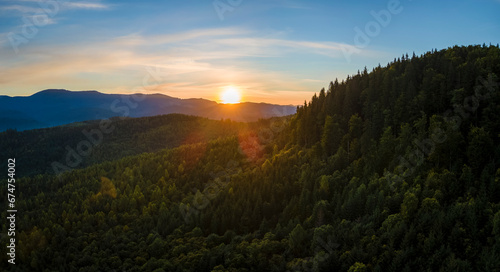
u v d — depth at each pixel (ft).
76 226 606.14
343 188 451.12
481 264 282.56
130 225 599.57
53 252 537.65
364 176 450.71
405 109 527.40
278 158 604.49
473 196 355.36
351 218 390.83
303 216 435.94
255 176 585.22
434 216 334.85
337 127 576.20
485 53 590.14
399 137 482.69
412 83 558.15
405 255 306.76
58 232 577.84
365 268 305.32
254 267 380.37
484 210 321.32
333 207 419.33
